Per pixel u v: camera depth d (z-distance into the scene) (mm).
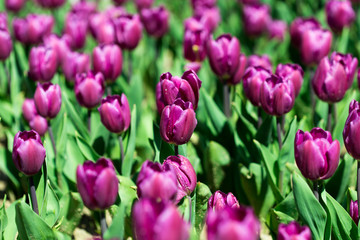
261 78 4141
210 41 4355
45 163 3545
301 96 5816
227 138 4535
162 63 6637
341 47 6297
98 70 4641
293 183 3291
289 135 3920
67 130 4617
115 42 5367
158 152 3807
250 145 4383
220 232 2031
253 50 7516
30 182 3418
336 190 3990
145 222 2199
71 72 5129
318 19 8078
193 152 4414
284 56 7141
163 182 2672
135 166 4543
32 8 9750
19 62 5879
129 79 5941
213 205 3059
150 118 5227
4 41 5191
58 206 3713
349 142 3115
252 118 4625
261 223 4281
